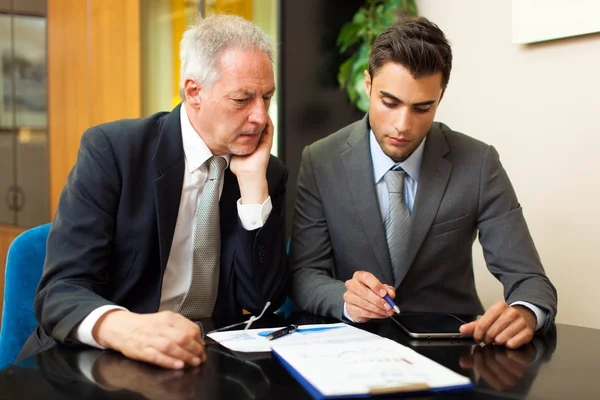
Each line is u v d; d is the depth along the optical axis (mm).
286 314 1536
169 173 1489
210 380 976
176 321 1093
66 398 895
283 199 1707
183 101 1541
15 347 1517
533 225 2352
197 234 1534
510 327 1224
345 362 1007
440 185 1668
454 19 2621
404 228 1675
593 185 2145
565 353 1173
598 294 2146
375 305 1358
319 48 2736
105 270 1437
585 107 2158
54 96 3832
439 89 1510
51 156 3863
